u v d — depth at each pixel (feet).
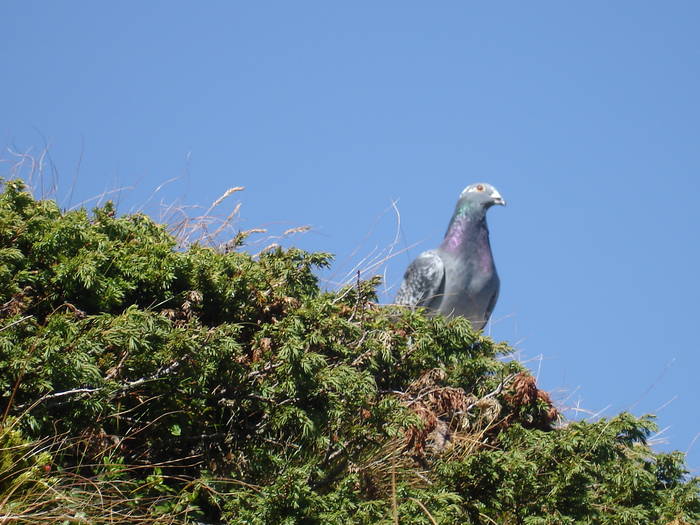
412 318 43.83
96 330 35.04
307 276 45.11
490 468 38.58
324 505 34.71
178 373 37.11
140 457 37.96
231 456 39.11
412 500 35.76
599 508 40.24
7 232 38.60
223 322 40.86
